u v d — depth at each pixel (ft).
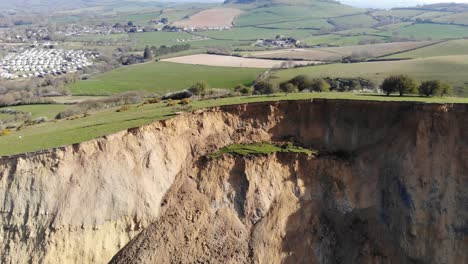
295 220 138.92
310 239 135.95
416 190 136.87
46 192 121.19
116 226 126.93
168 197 137.08
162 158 141.28
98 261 123.34
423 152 139.33
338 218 140.36
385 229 136.87
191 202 136.67
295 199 142.31
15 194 119.55
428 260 132.16
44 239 117.70
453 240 131.85
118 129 139.74
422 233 133.69
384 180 142.31
